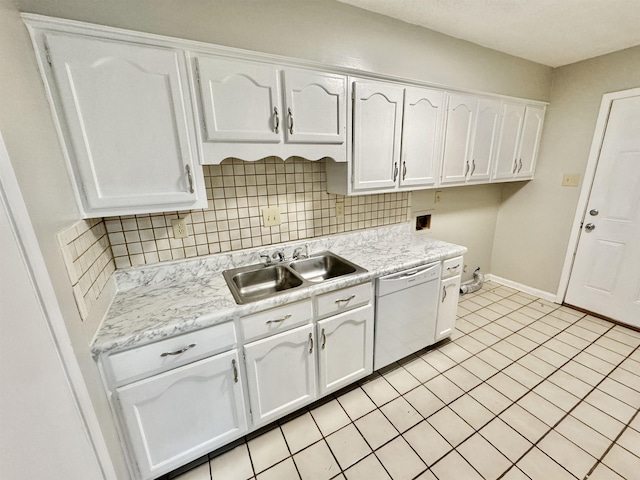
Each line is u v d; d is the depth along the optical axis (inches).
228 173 64.9
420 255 77.4
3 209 27.3
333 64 63.5
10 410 27.2
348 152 66.1
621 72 90.3
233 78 49.5
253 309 51.9
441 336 87.0
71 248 39.2
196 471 54.2
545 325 100.3
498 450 56.8
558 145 107.2
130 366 43.8
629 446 57.0
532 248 120.3
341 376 68.0
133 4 46.5
